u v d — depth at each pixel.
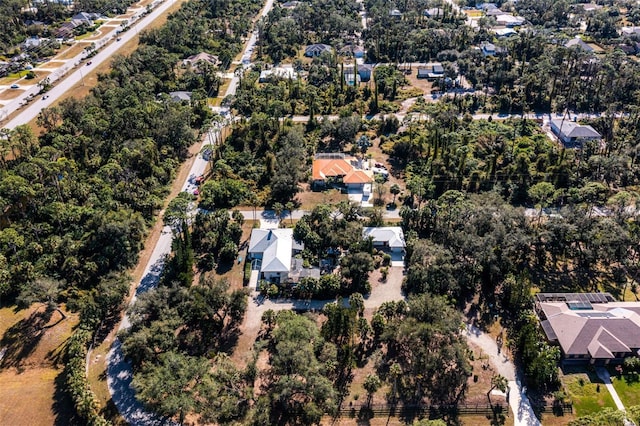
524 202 156.12
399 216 149.50
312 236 135.25
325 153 182.62
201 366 94.19
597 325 106.44
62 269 122.50
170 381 89.88
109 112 192.88
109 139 175.38
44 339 108.50
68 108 188.38
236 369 96.38
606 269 130.62
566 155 171.12
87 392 92.38
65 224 134.75
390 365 103.88
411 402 96.75
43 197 142.75
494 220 130.75
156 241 140.88
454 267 121.56
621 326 106.44
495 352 106.94
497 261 124.56
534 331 104.19
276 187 156.50
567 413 94.81
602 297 117.44
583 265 131.75
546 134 195.12
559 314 111.00
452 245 131.75
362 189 163.75
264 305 119.25
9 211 139.25
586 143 179.38
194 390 91.44
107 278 120.50
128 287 117.56
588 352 102.88
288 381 90.31
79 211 135.88
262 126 189.12
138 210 148.75
